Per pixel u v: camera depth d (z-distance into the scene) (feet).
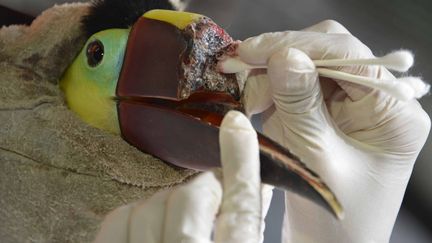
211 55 3.30
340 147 3.72
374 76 3.58
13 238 3.49
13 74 3.60
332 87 3.90
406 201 7.48
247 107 3.71
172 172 3.51
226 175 2.94
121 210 3.16
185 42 3.22
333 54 3.52
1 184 3.48
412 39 8.02
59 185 3.36
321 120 3.61
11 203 3.46
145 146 3.43
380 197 3.84
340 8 8.02
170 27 3.28
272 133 3.85
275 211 6.59
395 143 3.83
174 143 3.29
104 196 3.35
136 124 3.37
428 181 7.40
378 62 3.18
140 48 3.33
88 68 3.48
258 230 2.92
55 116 3.44
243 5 7.30
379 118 3.76
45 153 3.40
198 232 2.87
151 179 3.43
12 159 3.45
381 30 8.07
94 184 3.35
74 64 3.59
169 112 3.25
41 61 3.59
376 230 3.86
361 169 3.79
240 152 2.91
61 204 3.36
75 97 3.55
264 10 7.52
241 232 2.88
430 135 7.36
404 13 8.13
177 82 3.20
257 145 2.95
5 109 3.52
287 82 3.43
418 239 7.36
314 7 7.86
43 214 3.40
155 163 3.46
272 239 6.45
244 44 3.43
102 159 3.36
